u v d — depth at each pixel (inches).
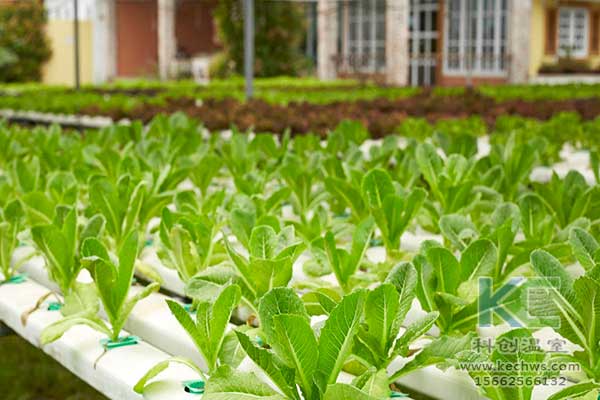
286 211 153.9
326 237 96.9
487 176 141.6
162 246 115.0
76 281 105.4
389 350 79.6
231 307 77.5
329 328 67.9
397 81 1043.9
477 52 1096.8
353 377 80.0
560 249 102.3
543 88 625.3
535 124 268.7
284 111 348.5
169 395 78.9
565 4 1150.3
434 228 132.3
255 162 180.7
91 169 168.6
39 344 100.8
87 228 108.7
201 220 113.8
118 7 1311.5
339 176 151.3
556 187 131.7
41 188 157.9
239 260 89.5
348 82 949.2
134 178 138.3
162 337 95.3
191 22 1390.3
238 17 1101.7
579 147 262.7
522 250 104.5
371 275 103.1
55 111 427.8
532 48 1104.2
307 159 185.6
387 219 113.6
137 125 232.1
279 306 70.4
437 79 1143.6
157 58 1346.0
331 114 323.9
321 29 1123.9
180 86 796.0
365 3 1153.4
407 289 77.6
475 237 101.2
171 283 117.2
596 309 72.5
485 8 1086.4
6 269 121.5
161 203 132.0
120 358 89.6
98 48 1152.8
